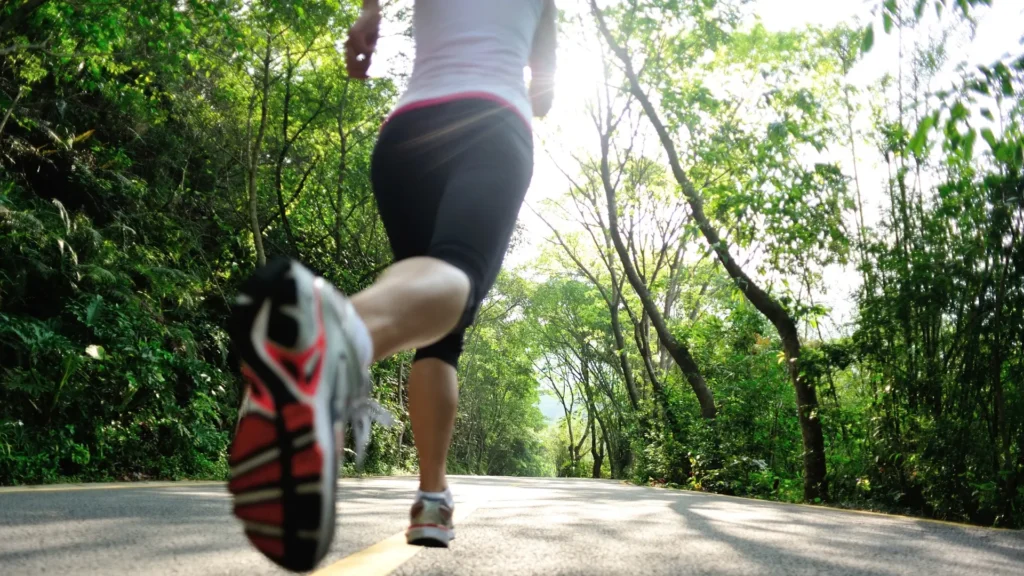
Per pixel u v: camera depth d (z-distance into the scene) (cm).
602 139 1900
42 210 980
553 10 223
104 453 858
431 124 188
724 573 273
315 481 114
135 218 1237
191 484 851
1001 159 536
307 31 1330
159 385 919
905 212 890
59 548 261
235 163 1533
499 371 4509
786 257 1127
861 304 923
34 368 768
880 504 881
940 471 764
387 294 133
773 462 1533
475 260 164
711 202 1254
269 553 121
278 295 112
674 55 1783
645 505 646
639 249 2522
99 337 873
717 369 1700
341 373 120
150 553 259
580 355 4125
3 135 1088
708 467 1505
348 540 318
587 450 5509
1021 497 708
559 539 351
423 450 219
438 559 272
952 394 786
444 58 193
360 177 1764
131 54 1159
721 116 1576
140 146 1368
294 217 1738
